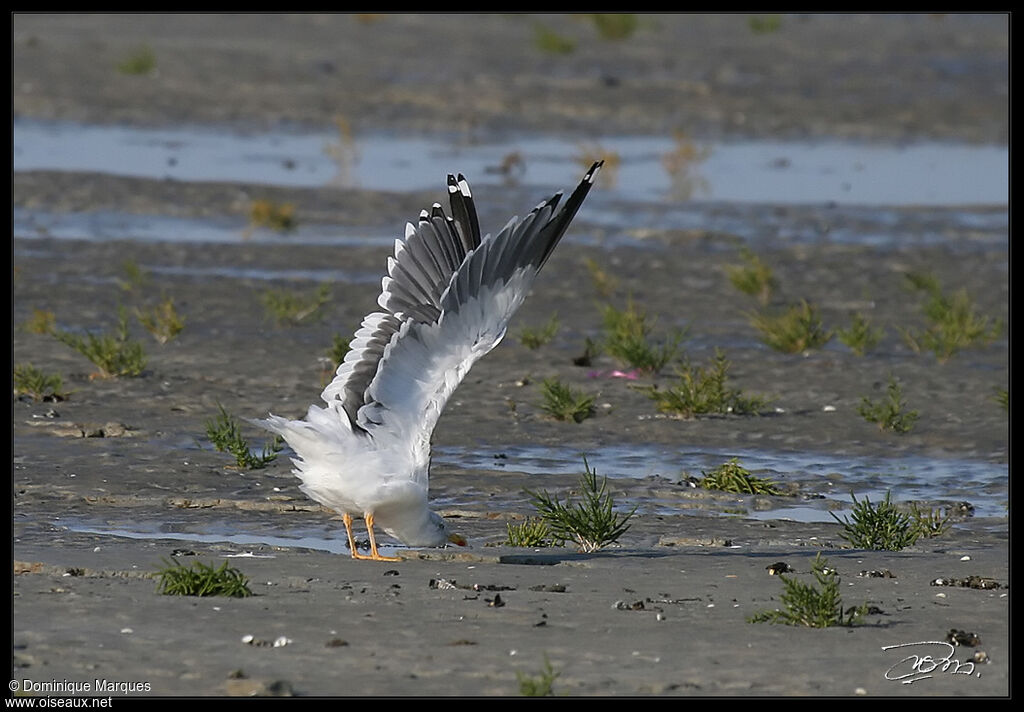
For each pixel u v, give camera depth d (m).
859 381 17.64
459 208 9.43
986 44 46.06
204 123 34.59
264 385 16.70
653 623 8.46
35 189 26.53
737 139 35.19
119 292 20.88
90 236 24.09
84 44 40.00
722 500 13.07
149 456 13.67
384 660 7.64
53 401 15.56
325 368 17.48
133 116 34.53
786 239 25.50
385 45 43.31
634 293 22.00
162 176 28.53
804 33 47.69
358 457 9.30
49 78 36.47
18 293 20.41
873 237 25.83
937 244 25.36
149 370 17.06
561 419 15.68
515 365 17.91
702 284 22.66
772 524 12.22
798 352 18.97
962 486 13.91
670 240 25.11
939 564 10.44
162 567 9.53
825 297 22.23
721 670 7.60
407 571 9.59
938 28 48.62
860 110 37.66
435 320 9.23
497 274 9.12
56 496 12.27
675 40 46.25
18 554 9.87
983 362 18.80
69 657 7.57
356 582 9.25
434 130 35.12
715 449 14.91
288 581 9.25
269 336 19.02
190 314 19.97
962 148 34.62
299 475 9.52
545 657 7.49
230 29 44.47
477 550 10.53
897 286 22.95
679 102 38.03
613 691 7.24
